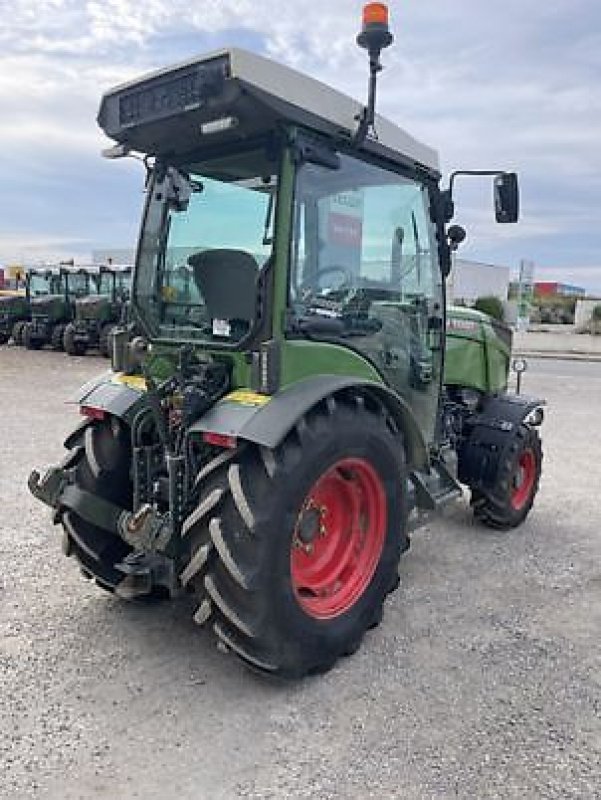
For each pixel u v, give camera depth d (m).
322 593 3.06
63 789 2.22
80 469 3.37
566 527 4.94
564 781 2.30
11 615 3.38
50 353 18.44
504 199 3.73
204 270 3.20
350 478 3.14
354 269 3.34
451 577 4.00
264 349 2.82
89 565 3.37
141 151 3.33
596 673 2.98
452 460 4.67
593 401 11.23
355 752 2.43
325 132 2.97
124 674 2.89
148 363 3.29
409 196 3.71
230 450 2.79
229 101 2.65
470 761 2.39
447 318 4.67
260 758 2.39
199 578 2.73
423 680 2.90
